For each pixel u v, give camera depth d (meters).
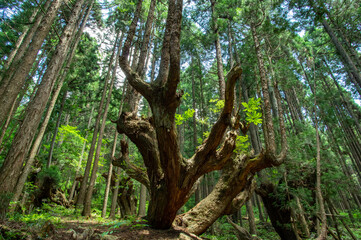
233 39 12.20
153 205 4.10
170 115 3.32
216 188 5.64
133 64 6.39
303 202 6.43
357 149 14.86
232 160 5.62
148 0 10.30
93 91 17.17
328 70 14.70
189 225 4.99
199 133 18.19
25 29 10.55
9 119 9.11
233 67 2.95
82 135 17.67
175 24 3.25
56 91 9.27
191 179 3.80
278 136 8.09
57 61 6.08
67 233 3.75
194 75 17.81
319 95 13.38
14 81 5.40
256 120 3.90
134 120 4.59
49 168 11.10
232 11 10.03
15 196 6.72
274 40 8.66
